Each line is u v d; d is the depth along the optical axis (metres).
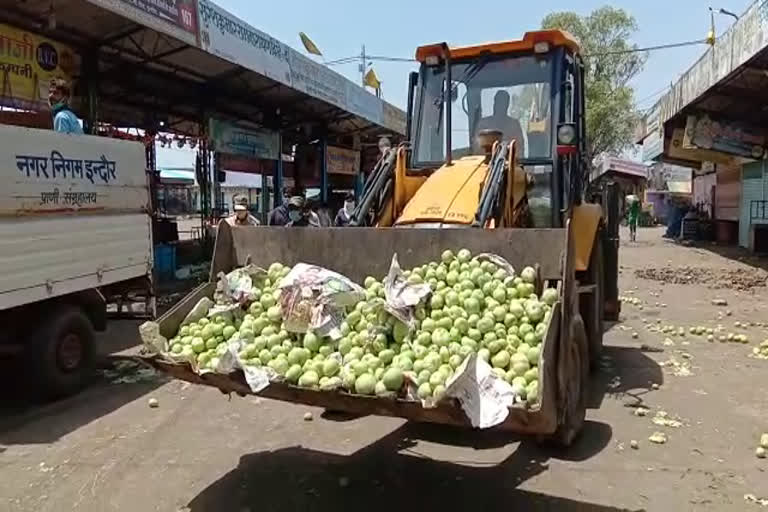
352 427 5.76
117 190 8.01
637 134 36.72
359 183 23.94
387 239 4.79
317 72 15.21
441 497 4.43
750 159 21.50
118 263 7.97
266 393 4.02
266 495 4.48
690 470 4.82
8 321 6.51
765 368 7.65
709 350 8.61
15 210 6.32
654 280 16.08
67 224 7.04
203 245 17.39
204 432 5.70
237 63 11.40
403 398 3.60
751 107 18.73
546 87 6.71
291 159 21.59
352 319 4.22
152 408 6.38
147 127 16.33
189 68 12.65
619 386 6.92
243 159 17.86
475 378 3.48
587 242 6.79
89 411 6.32
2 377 7.52
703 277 16.33
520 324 4.03
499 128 6.82
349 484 4.64
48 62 9.45
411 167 7.11
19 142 6.42
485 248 4.52
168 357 4.22
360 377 3.70
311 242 4.99
